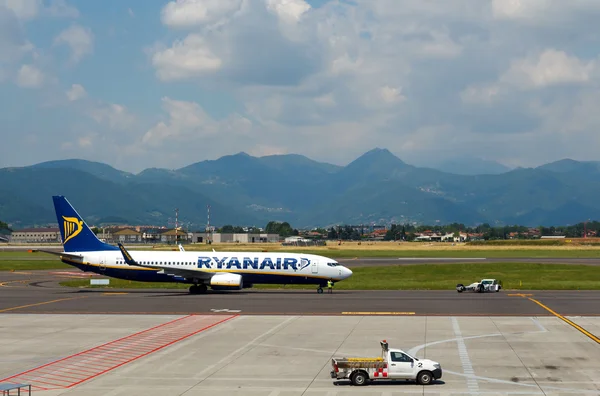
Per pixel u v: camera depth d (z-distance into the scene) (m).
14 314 66.25
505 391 35.94
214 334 54.28
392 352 38.38
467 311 68.12
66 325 59.19
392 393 35.53
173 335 53.84
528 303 75.06
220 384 37.81
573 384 37.44
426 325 58.69
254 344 49.91
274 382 38.22
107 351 47.44
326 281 87.50
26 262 160.12
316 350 47.56
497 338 52.12
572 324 59.12
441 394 35.34
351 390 36.25
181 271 85.19
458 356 45.31
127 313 66.75
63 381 38.78
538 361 43.66
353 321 61.16
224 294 85.62
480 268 129.12
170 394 35.66
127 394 35.69
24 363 43.62
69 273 127.19
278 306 72.25
